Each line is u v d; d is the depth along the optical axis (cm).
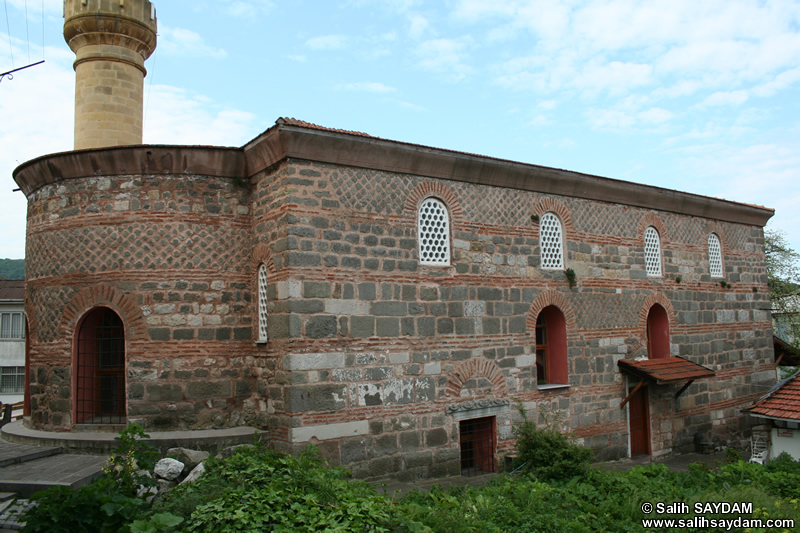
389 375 1293
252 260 1344
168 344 1282
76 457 1193
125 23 1652
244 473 984
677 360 1816
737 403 2070
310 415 1181
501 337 1484
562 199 1659
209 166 1327
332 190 1256
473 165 1447
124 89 1673
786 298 2956
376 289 1292
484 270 1473
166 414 1270
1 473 1078
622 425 1719
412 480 1301
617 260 1770
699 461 1689
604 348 1702
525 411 1509
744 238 2216
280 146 1208
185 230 1311
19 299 2978
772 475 1248
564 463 1288
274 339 1227
